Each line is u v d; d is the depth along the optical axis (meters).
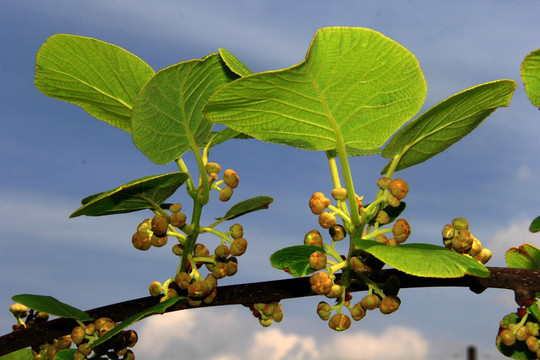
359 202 0.74
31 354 0.84
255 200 0.78
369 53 0.67
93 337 0.74
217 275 0.75
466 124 0.74
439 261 0.68
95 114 0.80
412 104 0.70
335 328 0.73
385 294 0.74
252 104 0.70
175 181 0.73
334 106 0.70
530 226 0.75
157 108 0.74
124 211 0.76
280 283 0.76
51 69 0.77
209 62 0.73
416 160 0.77
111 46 0.75
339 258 0.74
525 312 0.77
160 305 0.73
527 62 0.74
